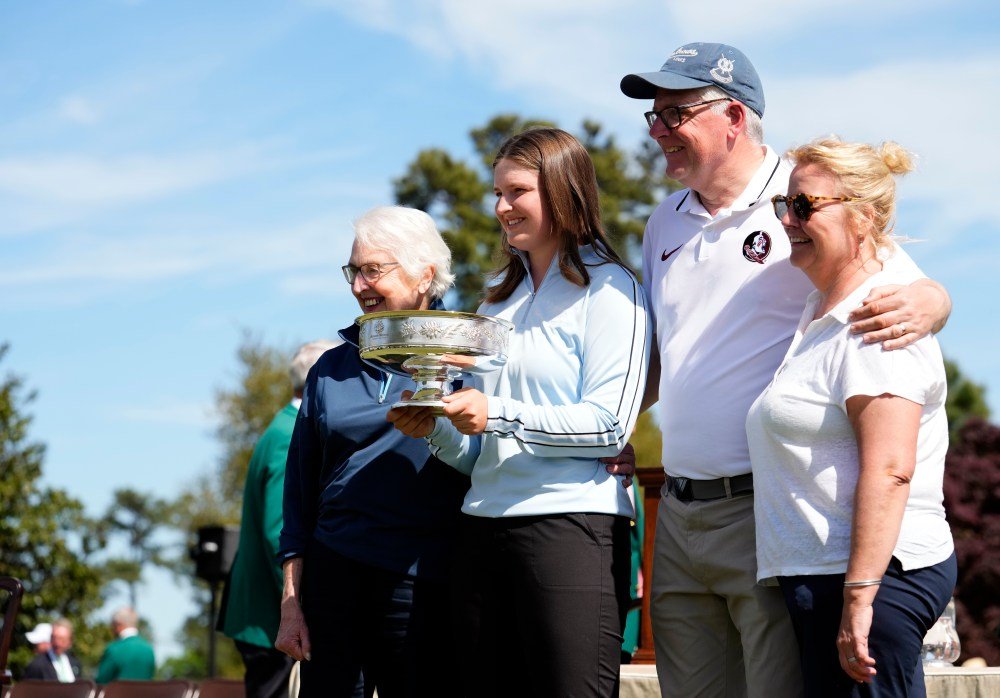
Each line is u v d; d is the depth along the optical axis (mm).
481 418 2707
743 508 2824
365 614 3178
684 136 2951
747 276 2895
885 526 2359
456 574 2943
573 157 2967
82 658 21641
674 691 3002
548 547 2771
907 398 2408
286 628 3281
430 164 25719
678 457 2930
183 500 30797
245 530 4711
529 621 2768
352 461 3232
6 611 4309
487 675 2848
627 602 2889
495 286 3154
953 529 14719
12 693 5742
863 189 2570
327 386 3373
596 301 2906
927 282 2592
